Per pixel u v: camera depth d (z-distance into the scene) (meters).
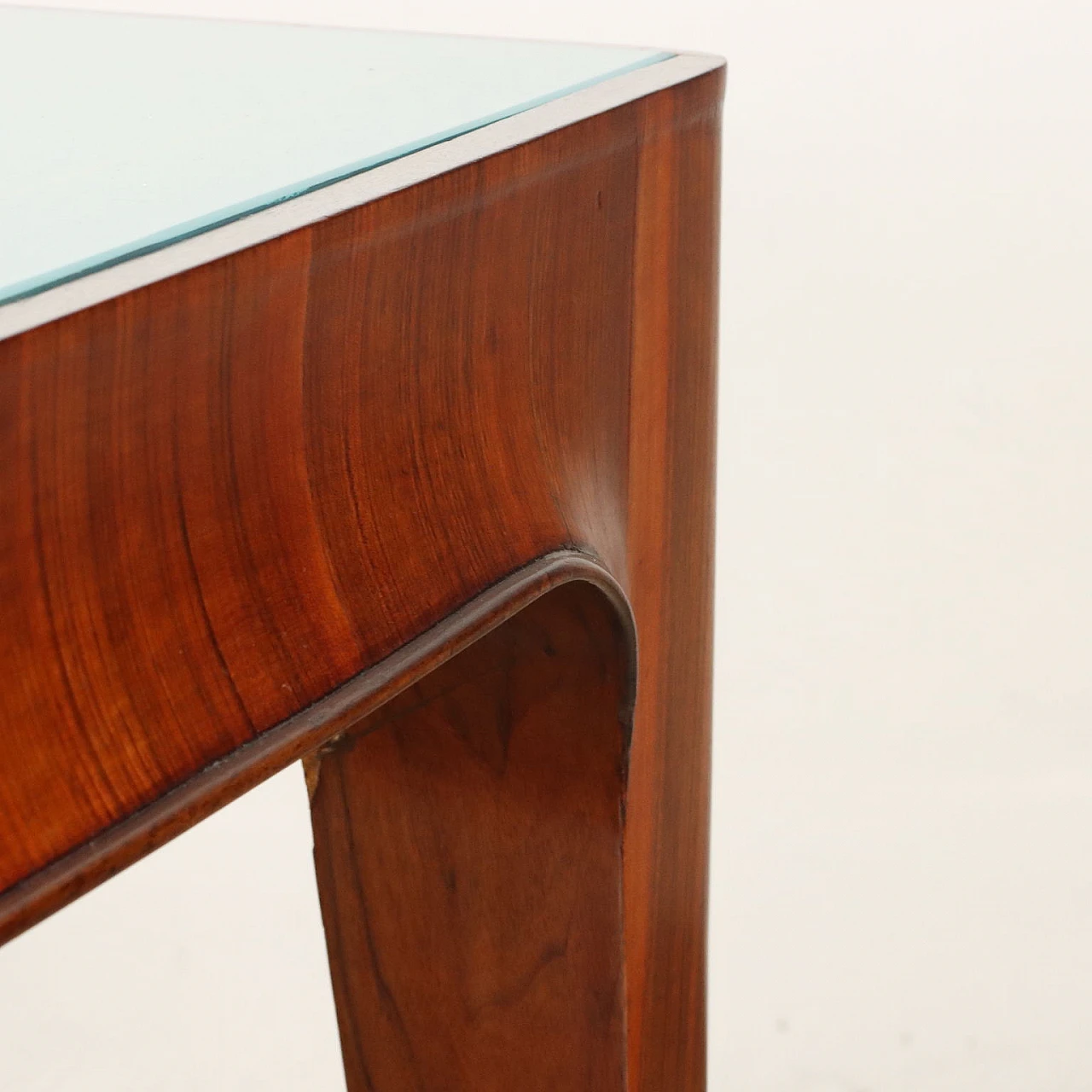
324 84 0.37
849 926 0.99
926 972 0.95
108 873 0.24
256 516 0.28
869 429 1.20
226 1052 0.92
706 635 0.44
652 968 0.45
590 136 0.34
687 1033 0.48
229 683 0.27
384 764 0.45
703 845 0.46
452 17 1.19
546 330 0.35
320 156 0.31
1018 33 1.13
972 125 1.15
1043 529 1.19
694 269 0.40
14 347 0.23
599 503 0.37
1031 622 1.18
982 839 1.06
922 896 1.01
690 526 0.42
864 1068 0.88
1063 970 0.95
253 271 0.27
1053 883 1.02
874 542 1.20
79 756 0.25
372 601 0.30
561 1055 0.45
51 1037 0.93
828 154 1.17
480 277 0.32
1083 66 1.13
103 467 0.25
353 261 0.29
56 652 0.24
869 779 1.11
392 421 0.31
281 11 1.19
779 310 1.19
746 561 1.21
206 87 0.37
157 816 0.25
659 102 0.36
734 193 1.18
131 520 0.26
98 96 0.36
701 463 0.42
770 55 1.16
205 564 0.27
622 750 0.40
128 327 0.25
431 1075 0.48
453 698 0.42
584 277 0.35
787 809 1.08
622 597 0.38
